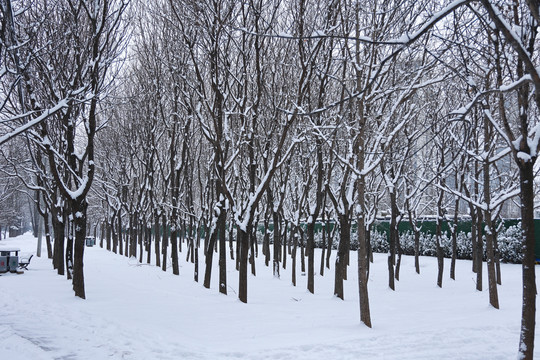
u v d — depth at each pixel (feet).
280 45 49.60
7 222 177.06
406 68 39.96
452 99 51.47
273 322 34.30
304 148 68.90
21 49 35.35
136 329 29.73
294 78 54.44
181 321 33.68
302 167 70.03
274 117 50.24
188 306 39.83
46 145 38.81
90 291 45.39
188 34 48.42
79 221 41.55
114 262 78.33
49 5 39.50
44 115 28.96
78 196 41.16
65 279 53.67
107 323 31.04
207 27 42.86
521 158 21.79
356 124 44.27
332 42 43.60
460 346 26.09
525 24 25.53
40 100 45.65
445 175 66.59
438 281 59.88
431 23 15.76
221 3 42.06
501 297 48.32
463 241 82.07
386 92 38.04
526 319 20.62
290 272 72.23
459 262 78.59
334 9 40.63
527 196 21.58
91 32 42.32
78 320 31.83
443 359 23.38
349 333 30.35
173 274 63.62
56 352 23.89
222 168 46.09
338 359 23.38
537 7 14.85
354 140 42.24
